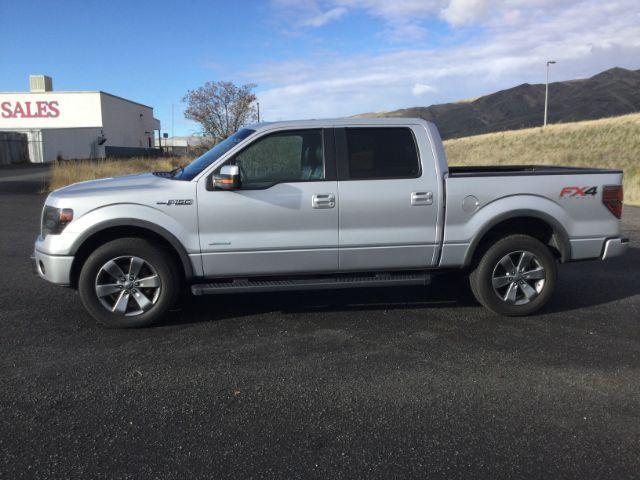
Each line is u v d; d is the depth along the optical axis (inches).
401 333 189.2
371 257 199.8
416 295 237.5
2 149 1413.6
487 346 177.0
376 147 199.2
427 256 202.8
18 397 139.9
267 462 111.9
